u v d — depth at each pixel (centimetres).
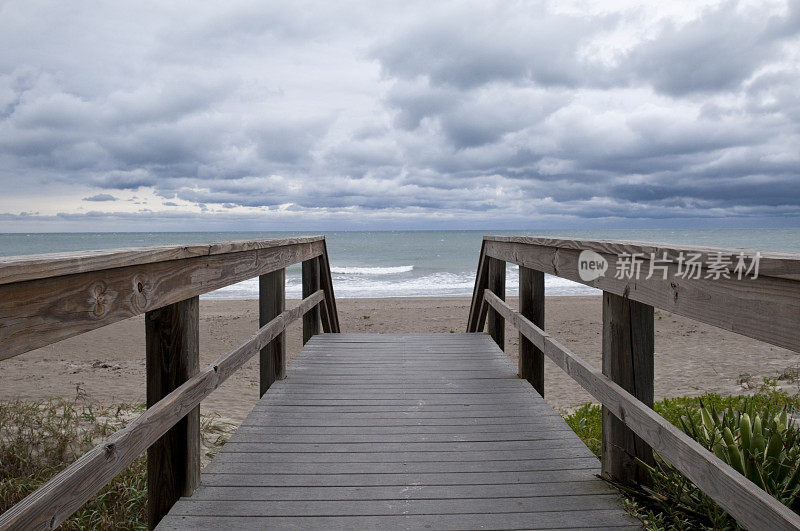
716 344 1028
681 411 397
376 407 360
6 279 114
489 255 564
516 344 1015
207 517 215
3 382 750
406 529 208
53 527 128
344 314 1484
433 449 288
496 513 220
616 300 235
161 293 194
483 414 346
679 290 177
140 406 510
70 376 800
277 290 402
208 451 376
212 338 1164
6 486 289
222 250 252
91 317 149
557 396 677
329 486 244
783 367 804
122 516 275
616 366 236
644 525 207
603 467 248
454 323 1323
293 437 305
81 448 349
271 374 411
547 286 2500
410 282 2706
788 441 246
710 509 210
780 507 128
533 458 276
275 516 217
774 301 133
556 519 214
